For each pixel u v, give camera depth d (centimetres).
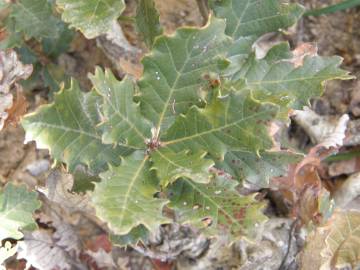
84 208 23
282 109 18
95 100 18
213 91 18
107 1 18
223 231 17
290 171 24
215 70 18
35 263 24
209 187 18
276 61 21
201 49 18
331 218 23
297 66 20
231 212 17
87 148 18
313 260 23
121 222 15
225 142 17
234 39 21
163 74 18
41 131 17
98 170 19
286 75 20
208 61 18
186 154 18
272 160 19
